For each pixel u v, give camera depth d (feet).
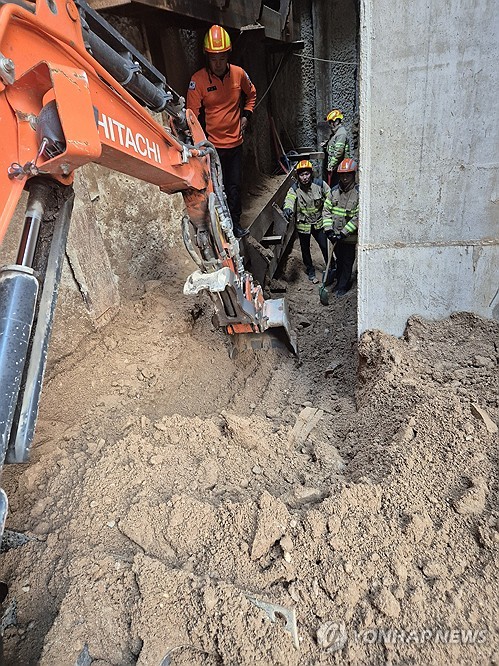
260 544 5.22
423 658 4.47
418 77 7.40
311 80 31.71
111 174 11.14
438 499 5.86
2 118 3.53
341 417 9.07
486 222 8.12
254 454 7.15
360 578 5.00
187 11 12.73
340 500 5.73
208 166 7.71
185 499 5.85
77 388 9.30
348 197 16.72
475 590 4.89
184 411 9.50
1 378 3.59
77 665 4.54
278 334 11.92
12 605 5.21
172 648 4.57
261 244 19.83
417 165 8.04
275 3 23.94
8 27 3.44
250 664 4.39
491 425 6.60
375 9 7.11
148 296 12.06
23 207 8.17
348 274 18.43
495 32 6.77
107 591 5.03
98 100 4.69
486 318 8.83
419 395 7.61
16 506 6.51
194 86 15.17
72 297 9.89
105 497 6.23
